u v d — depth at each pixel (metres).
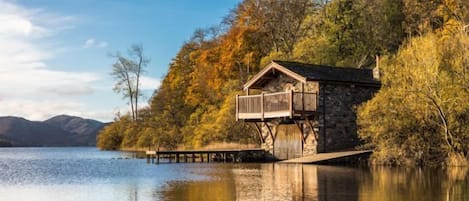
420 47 27.88
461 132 26.77
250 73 53.59
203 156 42.16
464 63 27.08
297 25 55.91
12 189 22.19
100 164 40.53
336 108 33.94
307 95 32.91
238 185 20.58
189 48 70.56
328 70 34.97
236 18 60.00
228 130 46.53
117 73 74.44
